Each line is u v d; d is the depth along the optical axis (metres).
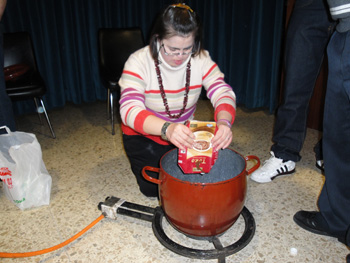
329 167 1.08
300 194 1.46
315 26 1.35
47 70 2.61
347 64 0.94
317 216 1.22
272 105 2.44
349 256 1.01
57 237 1.24
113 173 1.70
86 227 1.23
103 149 1.98
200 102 2.78
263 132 2.15
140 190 1.48
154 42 1.05
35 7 2.42
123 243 1.19
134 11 2.67
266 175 1.55
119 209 1.26
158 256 1.13
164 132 0.96
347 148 1.03
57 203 1.45
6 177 1.33
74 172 1.71
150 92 1.17
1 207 1.43
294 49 1.42
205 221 1.00
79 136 2.19
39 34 2.51
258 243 1.18
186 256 1.04
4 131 1.59
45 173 1.44
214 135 0.96
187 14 0.95
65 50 2.60
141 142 1.32
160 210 1.22
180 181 0.95
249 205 1.40
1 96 1.57
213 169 1.22
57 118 2.55
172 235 1.23
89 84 2.79
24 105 2.64
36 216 1.36
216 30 2.57
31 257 1.13
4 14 2.37
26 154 1.35
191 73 1.17
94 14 2.58
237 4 2.35
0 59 1.57
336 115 1.02
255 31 2.31
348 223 1.08
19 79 2.07
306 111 1.51
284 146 1.57
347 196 1.06
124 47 2.33
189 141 0.92
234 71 2.61
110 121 2.45
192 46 1.02
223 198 0.96
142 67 1.13
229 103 1.13
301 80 1.45
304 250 1.14
